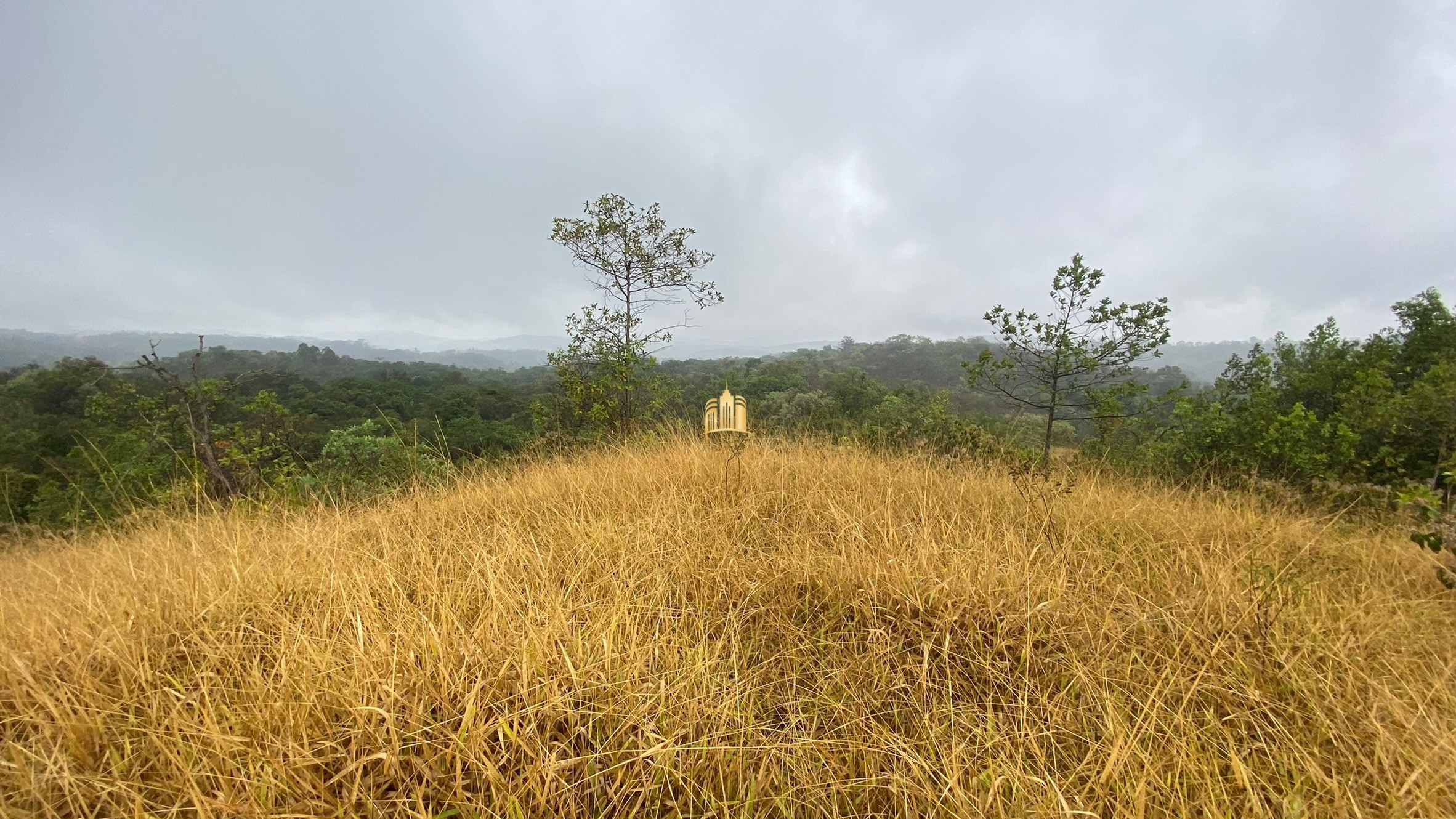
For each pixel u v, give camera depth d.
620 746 1.77
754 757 1.84
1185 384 7.08
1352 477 6.36
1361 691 2.09
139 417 8.09
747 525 3.70
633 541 3.28
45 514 6.16
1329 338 12.97
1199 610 2.54
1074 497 4.38
